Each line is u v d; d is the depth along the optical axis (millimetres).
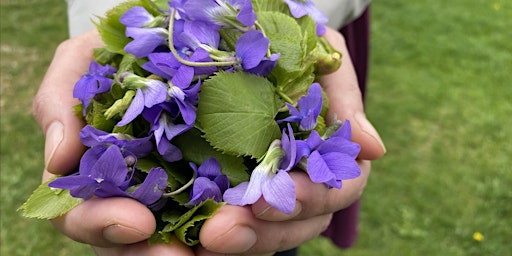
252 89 347
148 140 343
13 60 1179
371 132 400
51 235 839
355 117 403
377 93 1168
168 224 346
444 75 1239
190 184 347
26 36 1255
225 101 344
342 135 349
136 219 334
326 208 371
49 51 1210
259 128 346
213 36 352
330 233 624
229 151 344
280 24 368
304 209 359
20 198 887
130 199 340
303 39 367
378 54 1312
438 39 1382
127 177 344
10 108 1055
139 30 357
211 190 343
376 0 1559
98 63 385
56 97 401
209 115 344
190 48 352
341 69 427
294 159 337
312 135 341
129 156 341
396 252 847
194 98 344
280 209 332
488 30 1435
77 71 422
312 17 388
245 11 344
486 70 1265
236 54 349
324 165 337
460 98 1162
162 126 340
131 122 348
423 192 935
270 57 353
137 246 346
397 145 1032
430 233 870
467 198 924
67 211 351
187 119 336
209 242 342
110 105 355
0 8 1353
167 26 360
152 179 335
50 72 421
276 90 356
